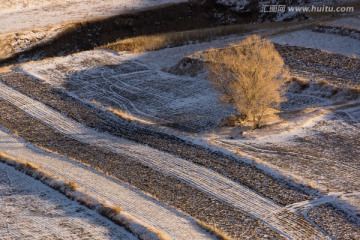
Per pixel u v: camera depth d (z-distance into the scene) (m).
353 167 49.06
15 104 66.56
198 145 54.03
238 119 60.78
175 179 47.56
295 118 59.72
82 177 48.12
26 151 54.56
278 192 44.81
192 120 62.53
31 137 58.22
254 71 56.97
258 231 39.53
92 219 40.47
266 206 42.91
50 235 38.19
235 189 45.50
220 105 66.31
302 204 42.97
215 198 44.28
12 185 45.91
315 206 42.59
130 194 44.97
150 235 37.78
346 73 71.31
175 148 53.75
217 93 69.56
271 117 61.00
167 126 60.78
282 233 39.19
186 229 39.41
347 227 39.84
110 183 46.97
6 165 49.91
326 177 47.09
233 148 52.81
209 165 49.59
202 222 40.41
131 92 71.31
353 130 56.75
